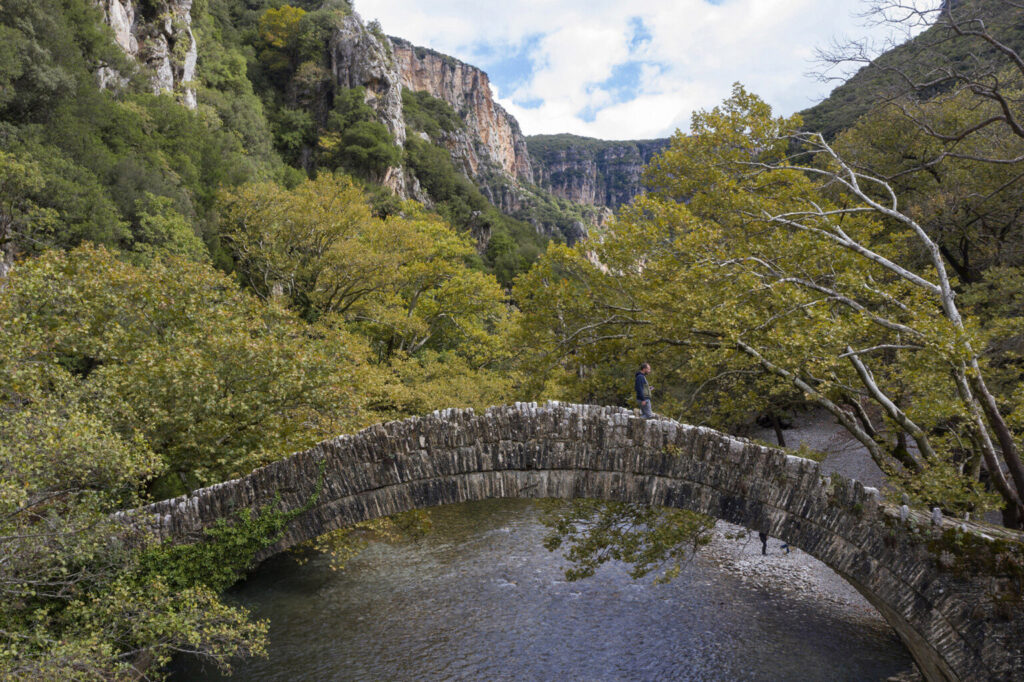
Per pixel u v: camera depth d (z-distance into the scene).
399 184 94.06
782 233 17.09
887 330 15.51
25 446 9.35
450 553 25.70
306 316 41.56
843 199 18.53
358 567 24.19
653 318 17.33
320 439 16.39
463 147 155.62
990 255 25.94
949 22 13.15
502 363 42.44
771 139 19.20
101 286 16.48
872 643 17.53
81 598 11.07
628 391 21.06
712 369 17.52
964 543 10.09
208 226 43.91
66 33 39.84
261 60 102.12
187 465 16.05
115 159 38.56
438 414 11.50
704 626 18.98
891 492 12.95
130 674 11.30
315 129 94.62
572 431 11.26
